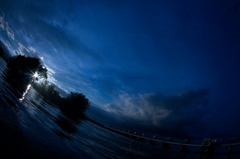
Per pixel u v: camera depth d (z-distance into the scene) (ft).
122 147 27.84
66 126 23.22
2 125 7.17
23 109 14.69
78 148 12.71
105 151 17.60
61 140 11.98
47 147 8.16
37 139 8.45
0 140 5.74
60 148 9.44
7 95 15.76
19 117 10.65
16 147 5.99
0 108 9.52
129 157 19.56
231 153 25.79
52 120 20.98
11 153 5.33
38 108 24.67
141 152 28.68
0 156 4.74
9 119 8.70
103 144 22.88
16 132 7.47
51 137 10.87
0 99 11.60
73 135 18.39
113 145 26.30
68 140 13.83
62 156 8.20
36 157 6.21
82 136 21.47
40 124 13.03
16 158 5.20
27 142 7.13
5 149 5.35
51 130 13.74
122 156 18.60
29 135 8.25
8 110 10.40
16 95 22.15
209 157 27.71
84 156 10.98
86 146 15.61
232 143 26.16
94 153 13.91
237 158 23.58
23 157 5.57
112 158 15.20
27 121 11.02
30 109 18.19
